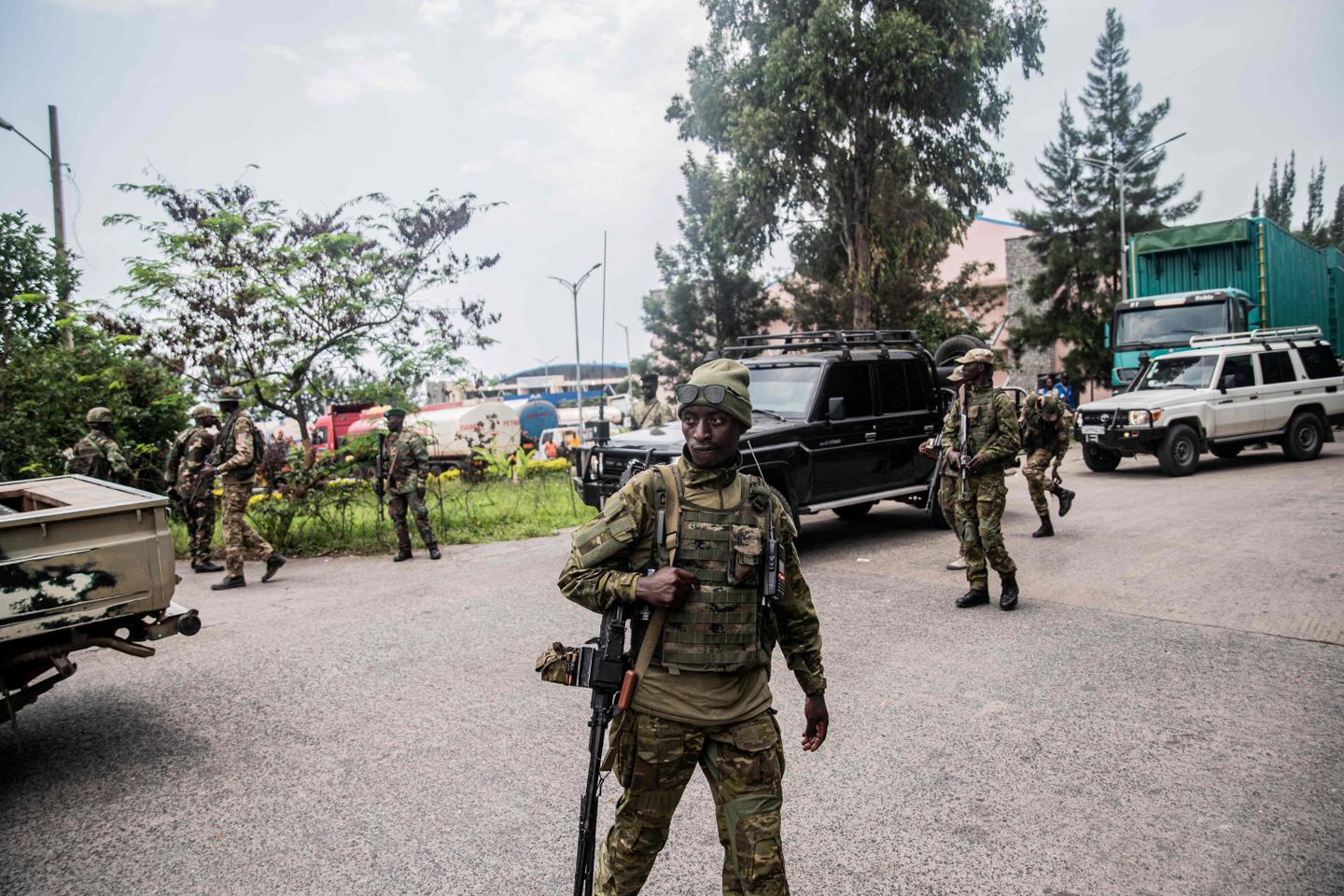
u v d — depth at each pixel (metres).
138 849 3.34
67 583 3.90
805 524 10.76
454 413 28.97
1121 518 9.79
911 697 4.65
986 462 6.11
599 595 2.27
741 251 24.72
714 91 23.36
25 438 11.42
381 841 3.34
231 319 13.32
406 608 6.94
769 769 2.29
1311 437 14.45
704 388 2.26
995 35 21.64
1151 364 14.88
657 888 2.97
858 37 20.84
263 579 8.27
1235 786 3.54
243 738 4.39
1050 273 37.25
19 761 4.20
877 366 9.30
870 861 3.11
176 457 9.15
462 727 4.44
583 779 3.82
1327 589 6.32
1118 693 4.60
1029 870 3.02
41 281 14.33
